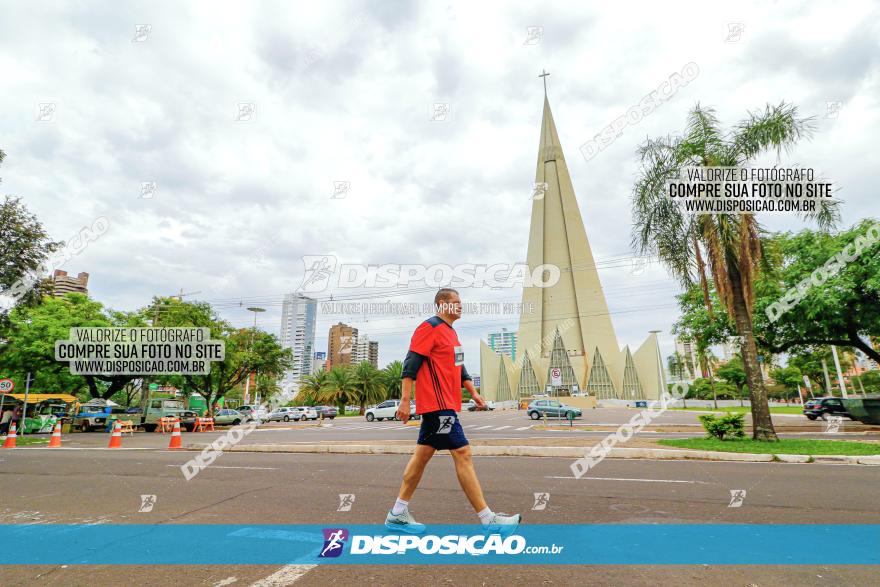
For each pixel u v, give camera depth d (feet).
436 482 20.51
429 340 11.80
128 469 26.78
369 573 9.73
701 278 39.29
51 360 91.30
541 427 69.87
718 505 15.67
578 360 260.83
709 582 9.13
